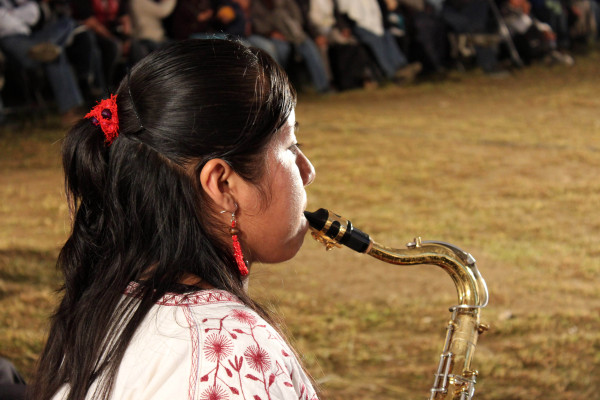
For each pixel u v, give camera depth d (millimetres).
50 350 1059
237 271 1034
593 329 3660
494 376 3215
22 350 3225
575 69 11930
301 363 1067
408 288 4145
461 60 12078
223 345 875
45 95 8938
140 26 8688
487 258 4570
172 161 972
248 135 963
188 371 859
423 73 11617
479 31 11633
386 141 7629
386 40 10953
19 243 4559
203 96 955
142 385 870
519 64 11867
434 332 3627
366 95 10242
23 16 7758
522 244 4832
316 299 3947
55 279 4039
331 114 8977
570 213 5484
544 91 10391
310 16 10102
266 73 996
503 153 7168
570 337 3555
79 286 1051
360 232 1269
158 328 907
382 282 4219
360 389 3107
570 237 4988
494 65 11609
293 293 3996
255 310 998
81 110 8070
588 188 6074
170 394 851
